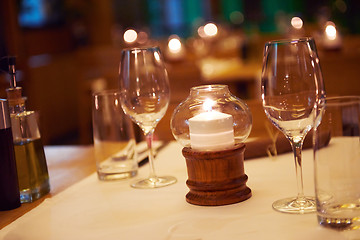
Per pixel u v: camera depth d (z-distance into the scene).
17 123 0.93
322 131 0.68
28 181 0.93
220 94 0.86
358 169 0.68
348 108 0.67
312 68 0.75
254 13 6.77
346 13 4.93
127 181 1.00
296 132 0.77
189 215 0.79
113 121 1.02
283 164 1.00
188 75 2.63
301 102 0.75
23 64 3.86
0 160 0.89
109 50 3.74
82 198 0.92
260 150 1.05
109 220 0.81
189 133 0.84
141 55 0.94
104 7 5.90
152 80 0.94
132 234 0.75
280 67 0.75
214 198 0.82
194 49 4.04
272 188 0.88
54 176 1.09
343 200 0.68
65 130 5.19
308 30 3.93
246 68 3.03
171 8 7.35
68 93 5.35
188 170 0.85
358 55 2.34
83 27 5.88
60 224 0.81
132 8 7.05
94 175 1.07
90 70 3.65
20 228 0.80
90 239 0.75
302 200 0.79
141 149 1.23
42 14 5.20
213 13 7.08
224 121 0.83
